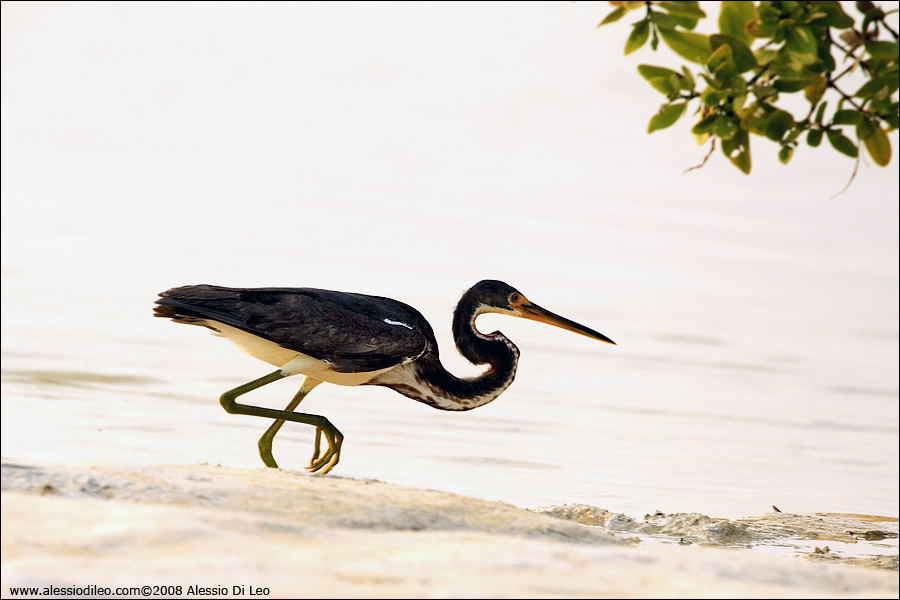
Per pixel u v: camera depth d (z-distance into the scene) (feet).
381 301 41.39
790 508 48.85
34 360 70.74
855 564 34.47
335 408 63.52
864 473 59.26
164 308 38.37
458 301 44.19
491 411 65.72
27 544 22.15
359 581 21.83
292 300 39.32
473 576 22.89
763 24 32.71
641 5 33.96
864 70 34.04
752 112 33.86
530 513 30.73
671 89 34.04
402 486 32.24
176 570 21.26
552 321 44.24
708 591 23.34
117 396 61.87
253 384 38.91
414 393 42.29
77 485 26.66
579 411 68.18
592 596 22.30
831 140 34.24
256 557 22.56
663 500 47.50
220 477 29.55
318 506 27.84
